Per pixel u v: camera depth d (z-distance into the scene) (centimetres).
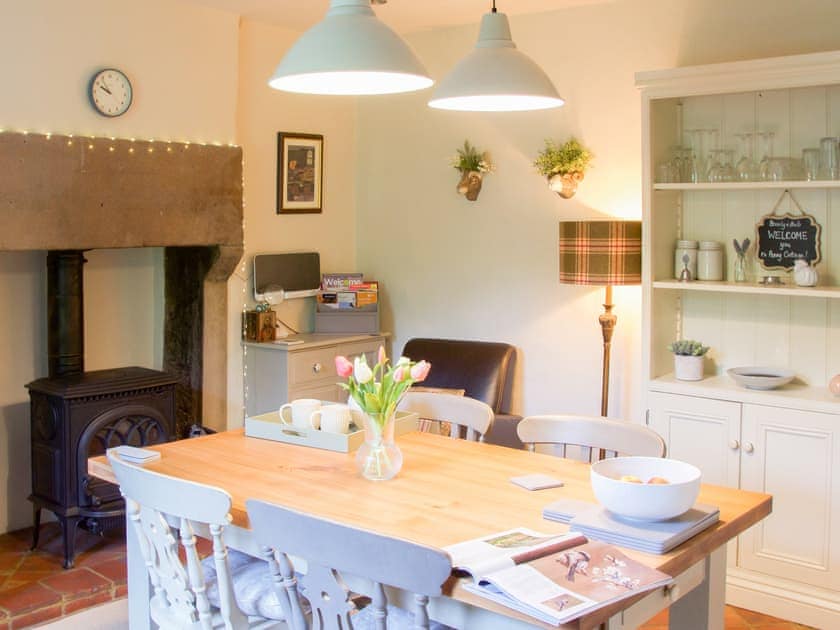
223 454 291
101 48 417
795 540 362
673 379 399
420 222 538
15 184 389
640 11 435
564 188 458
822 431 353
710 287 381
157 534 239
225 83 469
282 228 527
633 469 235
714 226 408
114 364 480
